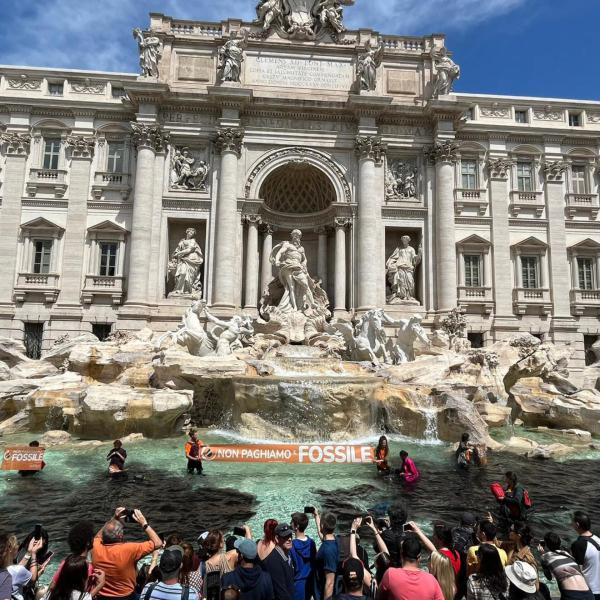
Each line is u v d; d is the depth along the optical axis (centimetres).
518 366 2498
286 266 2952
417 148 3350
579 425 2092
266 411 1806
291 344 2717
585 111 3584
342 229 3209
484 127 3447
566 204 3494
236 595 486
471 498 1173
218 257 3033
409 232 3378
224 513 1051
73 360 2094
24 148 3172
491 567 549
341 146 3294
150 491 1184
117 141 3259
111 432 1764
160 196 3116
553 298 3338
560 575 568
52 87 3288
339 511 1076
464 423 1761
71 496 1144
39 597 598
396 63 3447
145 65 3164
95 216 3152
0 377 2156
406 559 526
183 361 2003
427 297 3206
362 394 1853
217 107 3203
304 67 3375
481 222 3391
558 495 1227
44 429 1869
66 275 3072
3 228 3084
